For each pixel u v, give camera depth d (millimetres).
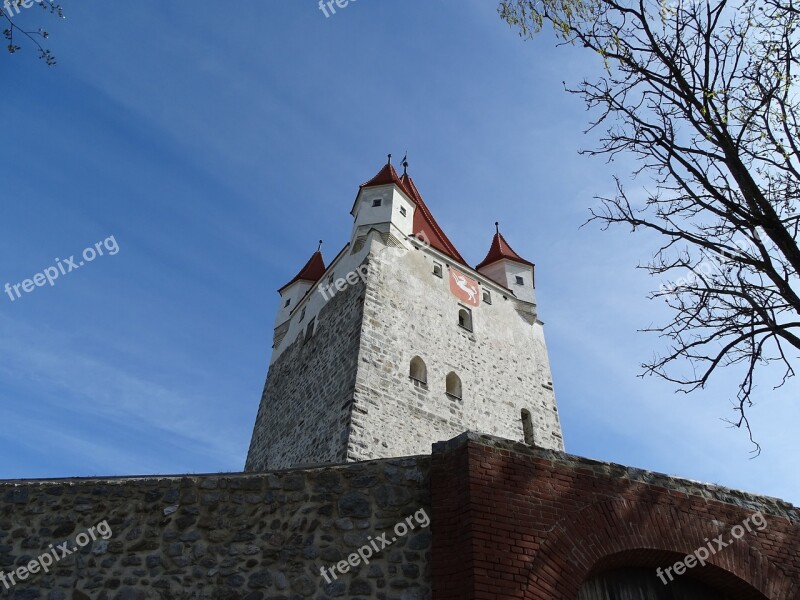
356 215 26156
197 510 6828
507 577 5949
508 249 31469
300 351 25484
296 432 21375
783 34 8062
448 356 22391
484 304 26266
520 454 6984
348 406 18219
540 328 27797
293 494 6914
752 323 8016
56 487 7074
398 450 18094
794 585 7379
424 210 31344
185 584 6355
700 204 8219
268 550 6543
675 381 8516
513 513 6434
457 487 6625
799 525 8031
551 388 25297
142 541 6641
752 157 8031
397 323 21703
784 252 7465
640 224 8812
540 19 9031
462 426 20469
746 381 8188
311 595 6262
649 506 7199
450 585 6012
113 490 7023
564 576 6227
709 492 7809
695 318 8430
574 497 6875
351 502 6832
